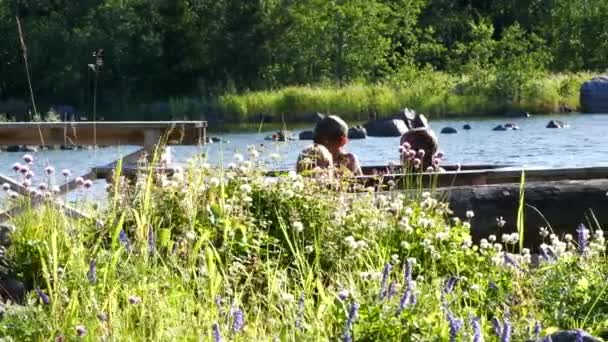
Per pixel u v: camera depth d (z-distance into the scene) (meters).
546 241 16.88
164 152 16.20
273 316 11.53
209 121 120.94
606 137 70.50
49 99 146.38
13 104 140.88
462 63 150.50
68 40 146.50
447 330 10.12
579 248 13.12
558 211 16.80
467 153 59.81
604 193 16.89
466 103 114.38
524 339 9.83
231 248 12.97
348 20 149.25
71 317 10.69
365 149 62.78
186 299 11.21
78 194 16.19
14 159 53.22
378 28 153.00
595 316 11.38
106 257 12.11
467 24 182.50
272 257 13.60
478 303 12.01
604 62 164.50
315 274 13.26
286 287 12.41
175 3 148.88
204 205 14.03
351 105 116.31
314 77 149.50
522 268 12.77
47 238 13.25
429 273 13.41
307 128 98.06
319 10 150.38
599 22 164.88
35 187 16.02
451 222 16.03
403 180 16.62
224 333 10.38
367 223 14.02
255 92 129.38
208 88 143.12
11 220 14.03
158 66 148.62
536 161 53.91
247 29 149.38
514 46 144.25
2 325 10.62
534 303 11.77
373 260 13.49
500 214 16.62
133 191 14.34
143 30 150.38
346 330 9.59
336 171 15.98
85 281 11.45
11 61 147.38
